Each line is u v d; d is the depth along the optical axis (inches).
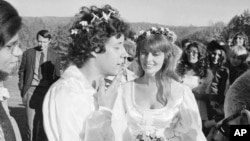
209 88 200.8
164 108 110.6
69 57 82.4
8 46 53.5
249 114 179.0
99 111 76.5
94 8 84.0
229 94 189.5
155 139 106.3
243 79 184.1
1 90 65.0
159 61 109.8
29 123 221.0
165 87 112.3
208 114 201.2
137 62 118.3
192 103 111.9
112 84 81.5
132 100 111.7
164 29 112.9
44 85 222.5
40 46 223.6
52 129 74.0
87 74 80.7
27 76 222.7
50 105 75.3
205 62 202.4
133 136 107.0
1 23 50.1
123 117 98.1
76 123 73.1
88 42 77.4
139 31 115.5
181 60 201.3
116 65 80.5
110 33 78.2
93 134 73.0
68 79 77.9
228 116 188.7
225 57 205.0
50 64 222.8
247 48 224.2
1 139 56.4
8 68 55.6
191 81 199.2
